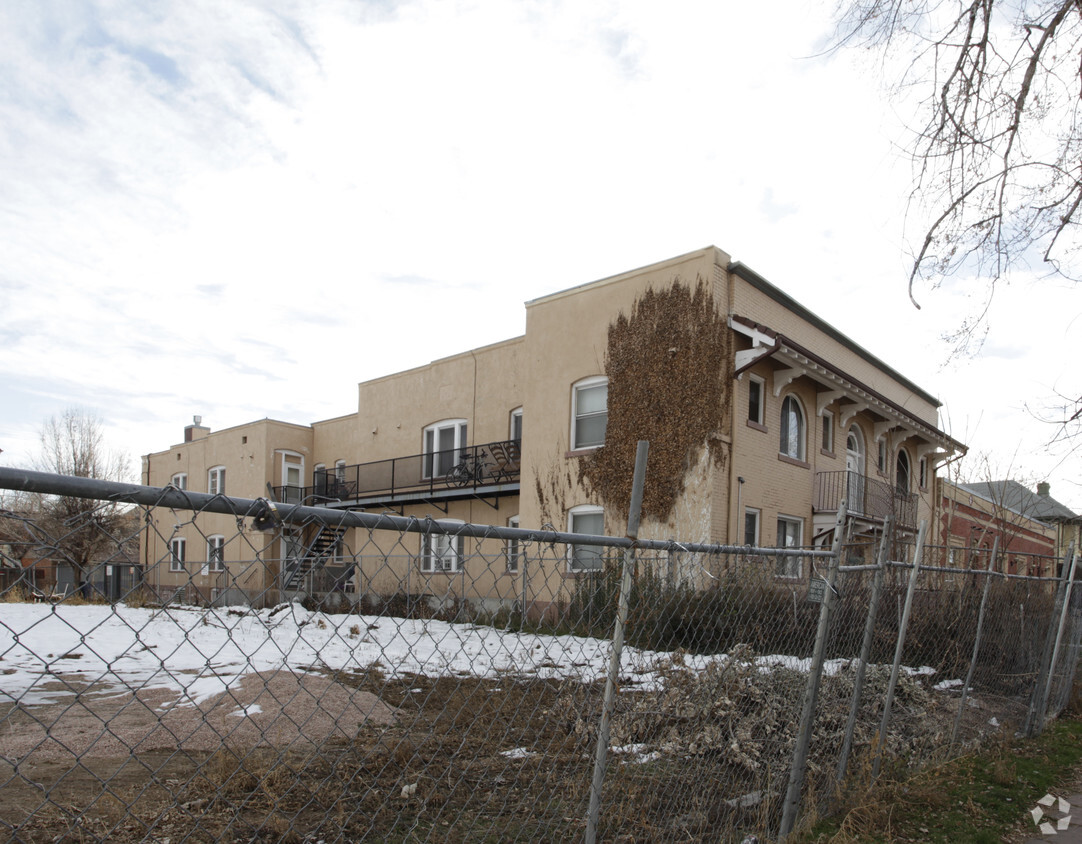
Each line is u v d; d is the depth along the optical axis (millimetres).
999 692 8531
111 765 4770
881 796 4891
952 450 17188
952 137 7160
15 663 8102
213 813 3959
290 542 2545
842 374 16922
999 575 6828
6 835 2291
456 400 21562
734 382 14805
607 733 3229
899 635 5477
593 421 16547
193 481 30844
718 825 4199
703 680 5168
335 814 4004
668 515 14805
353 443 26406
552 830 3904
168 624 10516
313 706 6398
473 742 5395
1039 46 6875
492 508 19938
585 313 16766
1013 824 4816
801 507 16766
